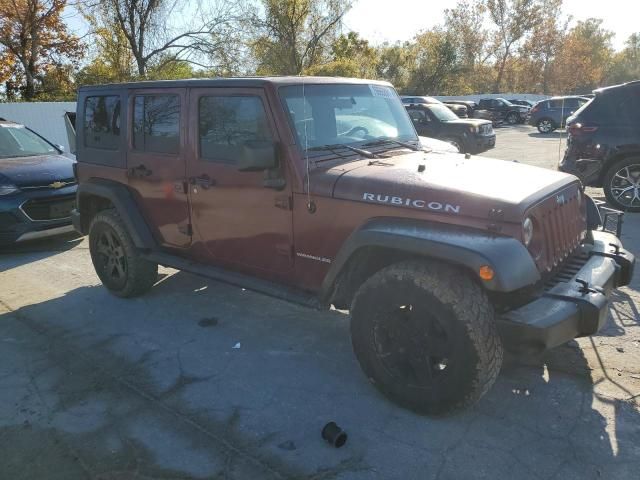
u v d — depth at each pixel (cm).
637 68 8112
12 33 2530
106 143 505
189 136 420
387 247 308
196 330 455
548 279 323
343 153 380
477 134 1408
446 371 299
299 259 370
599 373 358
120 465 289
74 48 2642
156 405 345
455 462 281
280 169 361
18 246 763
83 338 446
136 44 2094
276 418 326
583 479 265
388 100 458
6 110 1565
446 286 290
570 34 5491
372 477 273
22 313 506
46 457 298
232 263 420
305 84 386
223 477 277
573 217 357
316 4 2594
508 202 292
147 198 470
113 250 521
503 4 5291
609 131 777
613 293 486
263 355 407
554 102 2420
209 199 414
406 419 319
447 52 4569
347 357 401
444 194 307
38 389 369
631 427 303
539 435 299
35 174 724
